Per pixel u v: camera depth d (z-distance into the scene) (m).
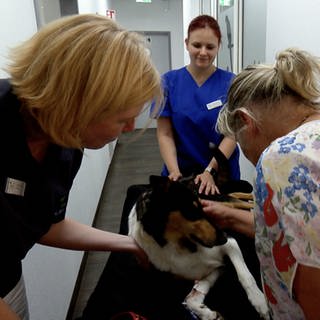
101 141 0.64
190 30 1.64
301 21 1.62
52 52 0.55
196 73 1.66
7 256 0.70
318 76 0.67
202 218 1.22
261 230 0.66
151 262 1.24
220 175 1.58
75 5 2.43
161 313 1.05
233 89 0.76
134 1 7.48
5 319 0.49
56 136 0.60
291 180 0.57
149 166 4.71
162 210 1.24
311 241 0.55
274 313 0.73
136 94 0.57
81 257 2.29
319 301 0.58
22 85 0.58
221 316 0.99
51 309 1.57
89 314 1.12
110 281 1.25
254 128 0.74
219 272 1.20
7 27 1.21
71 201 2.09
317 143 0.58
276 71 0.69
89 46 0.54
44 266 1.50
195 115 1.62
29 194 0.72
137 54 0.58
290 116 0.68
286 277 0.62
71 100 0.55
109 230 2.85
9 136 0.62
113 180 4.20
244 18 2.74
